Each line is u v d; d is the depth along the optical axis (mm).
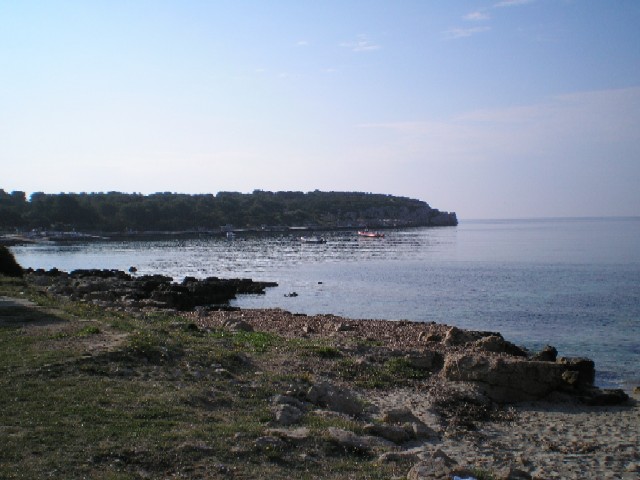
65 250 125375
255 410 13086
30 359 14688
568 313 44219
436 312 45969
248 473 9555
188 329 23250
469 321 41719
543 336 35844
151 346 16656
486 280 68375
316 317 35656
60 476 8688
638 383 24438
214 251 122375
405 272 79250
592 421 16672
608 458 13242
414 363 20469
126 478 8820
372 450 11445
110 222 178750
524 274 74500
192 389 13789
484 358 19250
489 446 13695
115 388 13195
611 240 160625
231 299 55062
